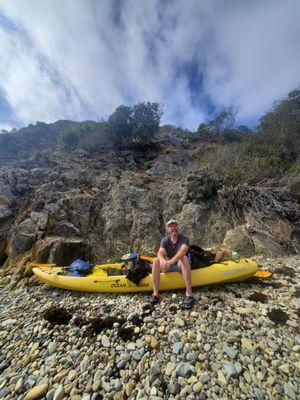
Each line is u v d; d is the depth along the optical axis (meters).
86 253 6.71
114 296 4.09
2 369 2.59
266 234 6.16
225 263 4.14
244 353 2.49
